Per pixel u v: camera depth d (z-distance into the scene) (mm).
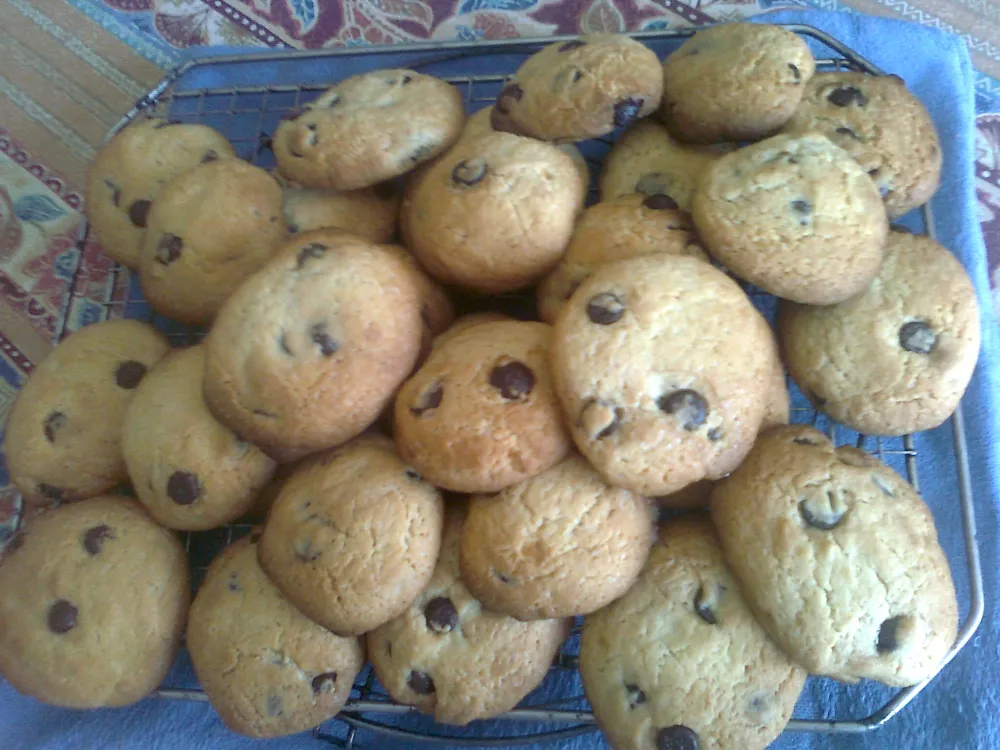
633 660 258
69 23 422
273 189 307
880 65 375
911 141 295
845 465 261
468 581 259
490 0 406
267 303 261
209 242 296
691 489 273
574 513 250
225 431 279
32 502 309
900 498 259
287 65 397
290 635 271
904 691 283
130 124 369
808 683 308
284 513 265
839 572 245
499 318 288
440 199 276
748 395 247
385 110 289
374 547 254
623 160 311
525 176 274
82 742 313
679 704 252
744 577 257
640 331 244
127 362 311
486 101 371
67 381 305
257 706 271
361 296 261
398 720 309
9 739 317
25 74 420
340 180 287
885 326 276
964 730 299
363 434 275
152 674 286
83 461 300
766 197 263
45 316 389
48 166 410
